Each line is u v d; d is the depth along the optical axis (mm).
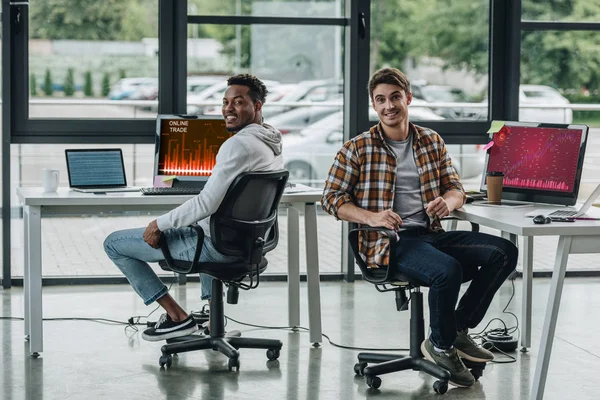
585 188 6352
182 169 4664
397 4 6035
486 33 6145
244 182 3826
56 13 5742
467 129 6168
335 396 3648
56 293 5684
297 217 4750
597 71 6234
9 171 5730
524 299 4355
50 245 6004
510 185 4328
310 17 6016
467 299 3818
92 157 4555
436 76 6125
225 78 5961
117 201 4141
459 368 3727
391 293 5723
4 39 5629
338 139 6156
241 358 4211
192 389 3721
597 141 6301
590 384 3830
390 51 6062
